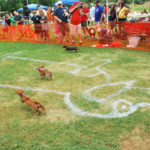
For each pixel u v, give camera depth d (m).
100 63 6.52
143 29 8.57
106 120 3.38
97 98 4.16
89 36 10.57
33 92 4.55
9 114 3.65
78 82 5.03
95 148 2.74
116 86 4.70
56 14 9.95
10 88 4.82
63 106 3.88
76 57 7.38
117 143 2.82
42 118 3.49
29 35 11.47
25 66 6.54
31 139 2.98
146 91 4.38
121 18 10.02
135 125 3.20
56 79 5.29
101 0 32.34
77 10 9.21
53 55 7.80
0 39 12.47
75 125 3.26
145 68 5.84
